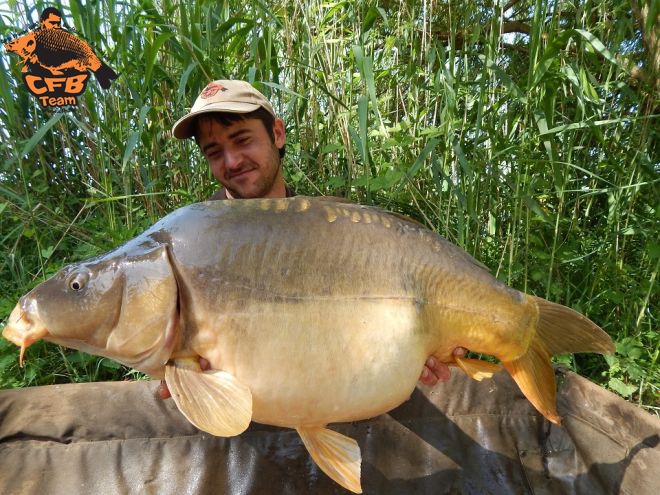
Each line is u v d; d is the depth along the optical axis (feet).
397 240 4.78
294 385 4.33
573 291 9.27
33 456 5.98
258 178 7.14
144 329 4.24
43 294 4.25
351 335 4.43
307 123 10.56
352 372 4.44
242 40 10.00
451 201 9.47
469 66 10.54
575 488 6.08
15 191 10.39
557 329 5.24
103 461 6.04
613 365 7.95
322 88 8.63
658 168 9.60
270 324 4.29
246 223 4.46
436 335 4.86
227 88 6.81
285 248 4.43
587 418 6.44
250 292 4.30
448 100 8.36
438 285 4.83
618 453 6.03
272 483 6.00
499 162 8.94
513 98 8.76
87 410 6.27
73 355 7.66
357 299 4.49
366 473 6.21
